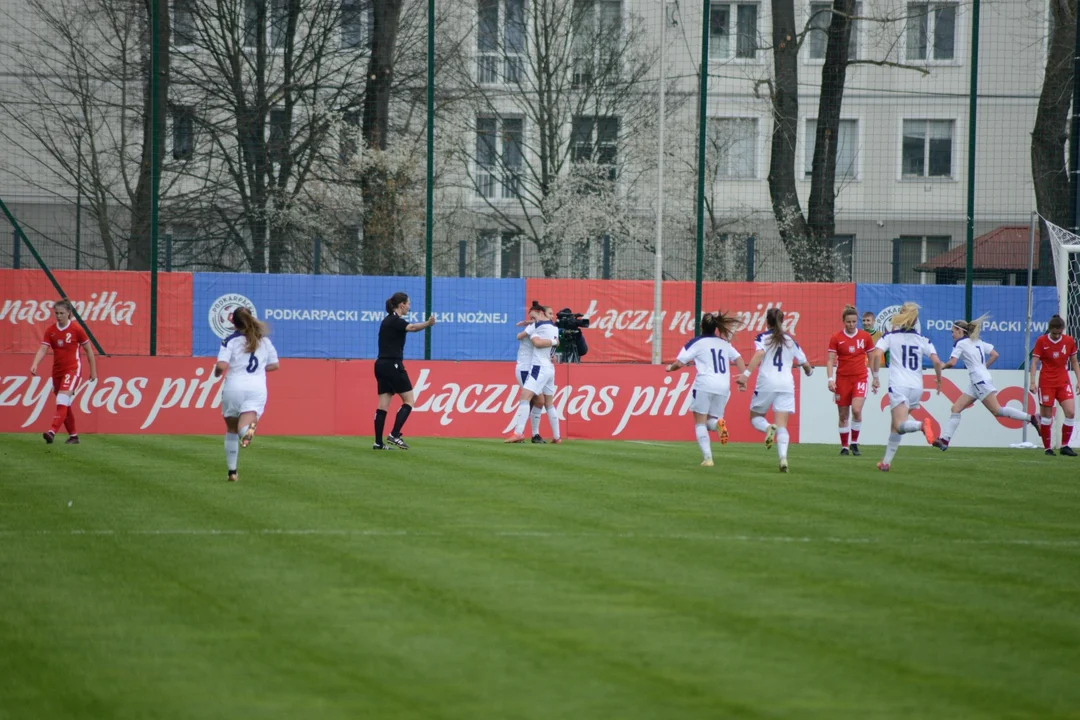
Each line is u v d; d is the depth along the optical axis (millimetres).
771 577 28203
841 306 98062
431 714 18109
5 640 22125
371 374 72938
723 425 53062
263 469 49688
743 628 23391
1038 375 73375
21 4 119188
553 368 68062
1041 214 102625
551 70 131625
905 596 26375
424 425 73062
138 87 115625
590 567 29125
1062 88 102125
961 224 116312
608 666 20703
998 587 27453
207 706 18438
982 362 65938
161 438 66312
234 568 28703
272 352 45625
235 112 109625
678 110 131500
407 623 23500
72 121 118188
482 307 99500
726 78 123750
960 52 120938
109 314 98188
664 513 38125
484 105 131375
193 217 103312
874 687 19734
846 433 63719
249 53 111562
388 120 108188
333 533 33656
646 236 124625
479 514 37469
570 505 39750
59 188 120062
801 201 131250
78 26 118500
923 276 103688
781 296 98562
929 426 52938
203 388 71562
